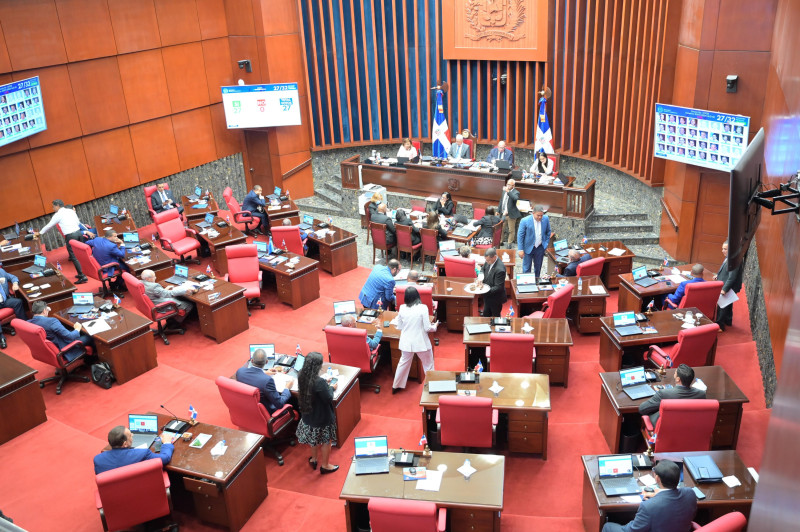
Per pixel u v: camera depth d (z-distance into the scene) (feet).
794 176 22.39
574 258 34.22
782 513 8.82
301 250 40.01
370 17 54.13
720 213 38.32
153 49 47.21
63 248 44.55
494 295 31.53
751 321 31.53
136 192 48.37
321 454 24.06
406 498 18.78
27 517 21.58
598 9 46.14
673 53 39.81
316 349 31.55
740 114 35.29
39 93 40.34
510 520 20.40
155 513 19.81
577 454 23.77
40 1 40.22
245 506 21.16
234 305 33.19
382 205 42.47
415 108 57.21
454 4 51.55
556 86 50.31
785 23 29.32
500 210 46.14
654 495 17.88
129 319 30.12
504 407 22.76
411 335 27.14
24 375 25.62
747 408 25.82
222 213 52.37
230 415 24.68
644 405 22.07
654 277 32.32
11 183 40.55
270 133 52.70
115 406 27.66
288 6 50.93
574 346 31.73
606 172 49.29
